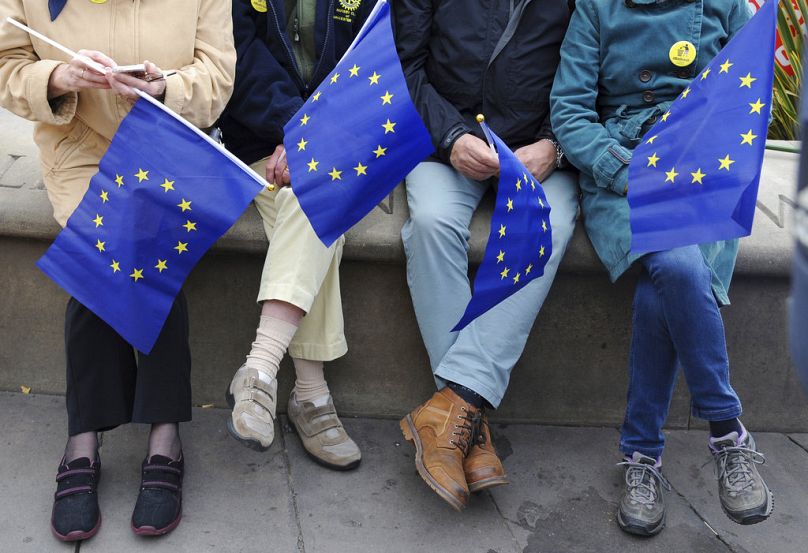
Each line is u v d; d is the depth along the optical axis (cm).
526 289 257
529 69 276
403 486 258
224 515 240
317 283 245
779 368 293
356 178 219
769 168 326
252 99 263
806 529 255
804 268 115
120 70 220
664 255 239
